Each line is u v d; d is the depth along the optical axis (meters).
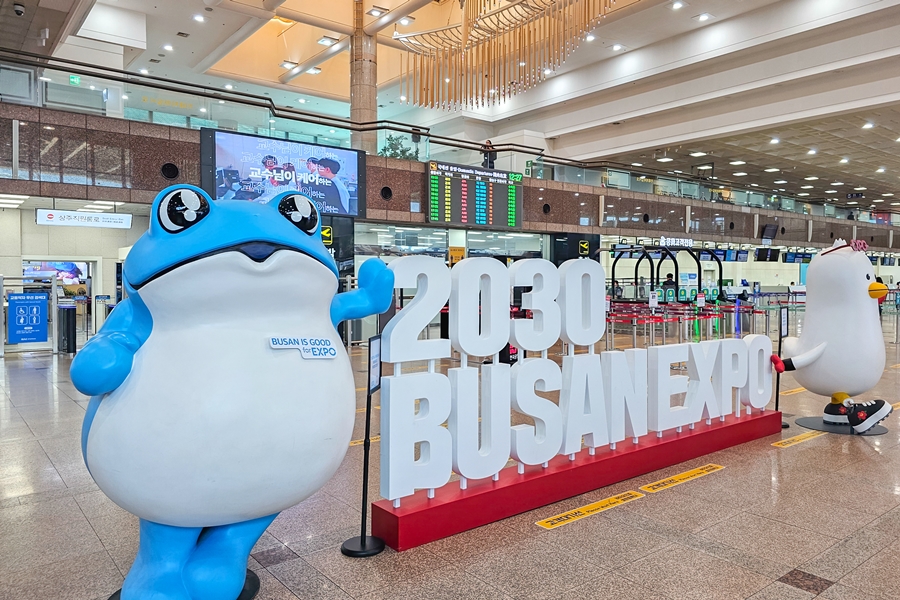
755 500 3.74
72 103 9.59
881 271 32.69
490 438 3.47
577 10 6.76
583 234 16.75
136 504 2.09
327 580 2.69
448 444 3.28
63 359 10.88
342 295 2.69
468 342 3.34
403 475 3.09
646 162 25.48
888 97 14.15
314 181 11.58
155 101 10.28
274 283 2.12
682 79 17.25
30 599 2.52
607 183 17.47
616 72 18.00
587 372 3.97
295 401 2.14
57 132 9.39
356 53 15.19
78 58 13.90
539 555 2.96
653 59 17.00
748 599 2.53
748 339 5.34
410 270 3.11
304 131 11.85
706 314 11.07
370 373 2.87
